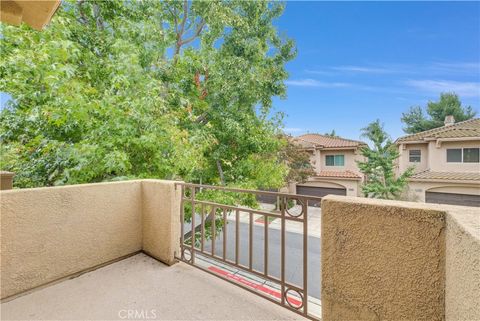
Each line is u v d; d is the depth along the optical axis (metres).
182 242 2.42
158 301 1.77
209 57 6.30
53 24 3.64
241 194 6.38
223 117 6.40
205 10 6.21
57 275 1.98
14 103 4.11
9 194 1.74
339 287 1.25
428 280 0.98
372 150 13.13
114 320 1.56
